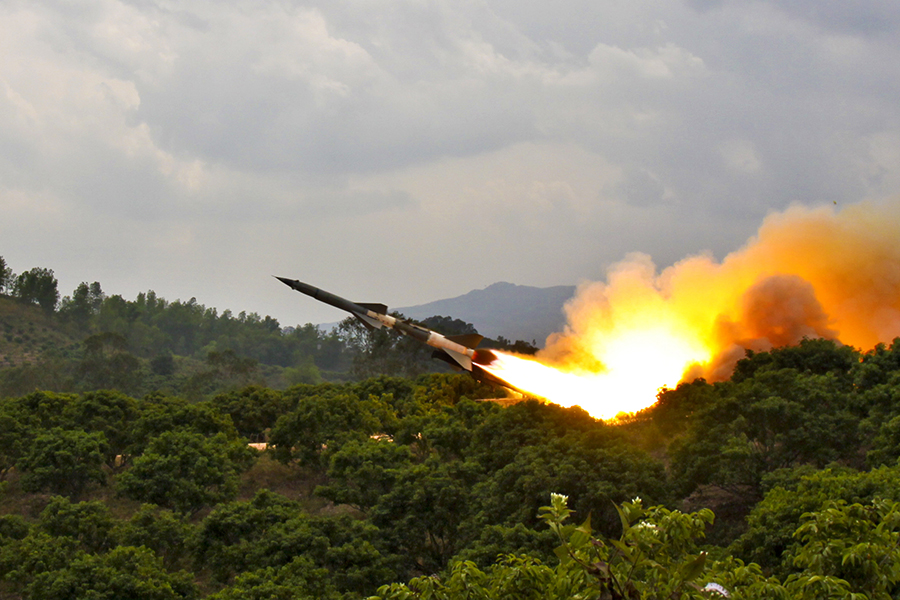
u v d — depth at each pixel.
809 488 33.72
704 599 12.15
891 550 13.84
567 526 12.38
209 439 61.75
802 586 13.48
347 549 37.91
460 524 41.09
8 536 43.03
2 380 163.00
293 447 65.19
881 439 41.06
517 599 14.54
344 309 38.81
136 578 34.84
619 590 11.94
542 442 46.81
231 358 174.75
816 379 52.84
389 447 52.81
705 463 43.69
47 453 55.12
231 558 39.88
